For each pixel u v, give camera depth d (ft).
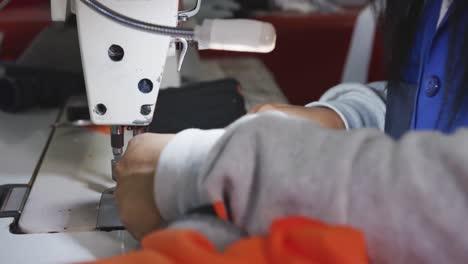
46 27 4.28
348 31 5.32
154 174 1.56
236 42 1.77
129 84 2.05
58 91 3.51
